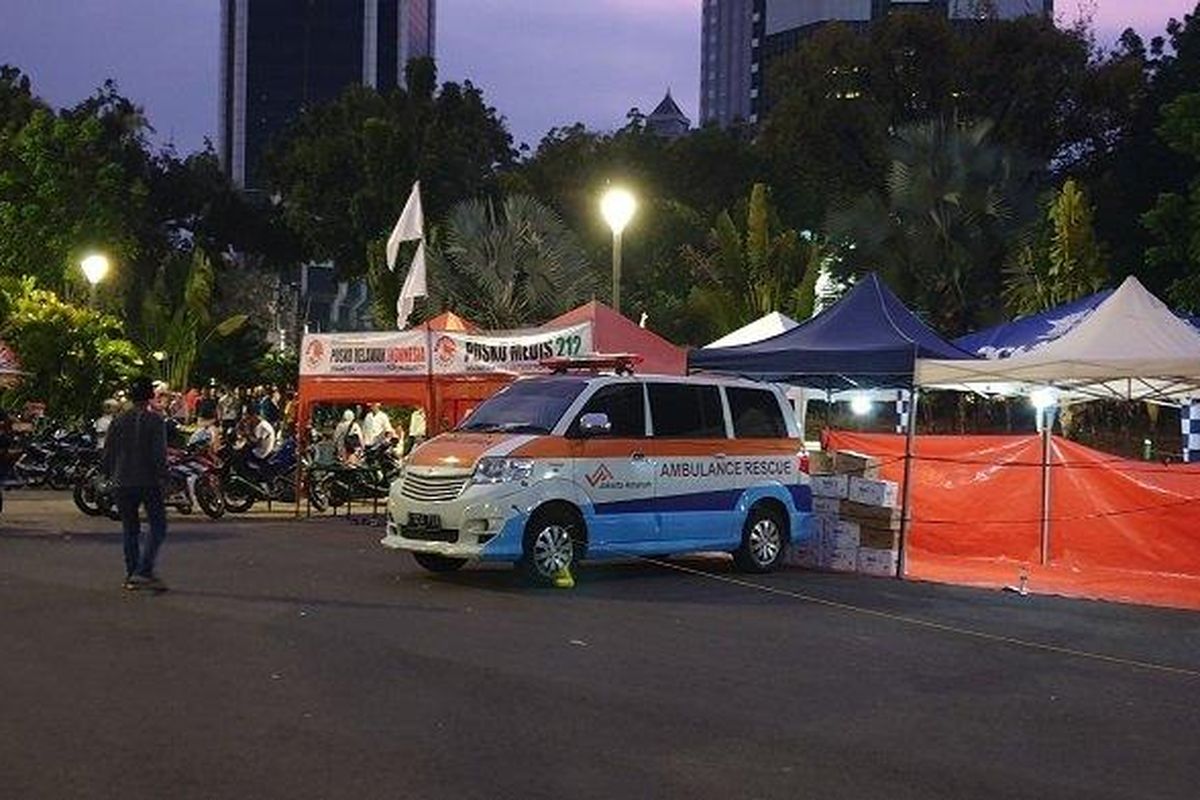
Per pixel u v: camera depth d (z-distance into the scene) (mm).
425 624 10688
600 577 14438
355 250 58250
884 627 11445
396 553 15727
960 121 50656
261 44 174000
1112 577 15461
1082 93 51938
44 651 9195
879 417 36000
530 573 13039
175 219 66500
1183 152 35438
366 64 172750
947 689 8891
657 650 9914
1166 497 15594
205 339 45906
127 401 13164
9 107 54469
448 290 34125
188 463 20031
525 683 8562
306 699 7953
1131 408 30984
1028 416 33781
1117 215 49531
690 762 6809
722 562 16047
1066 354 17031
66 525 17891
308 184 58188
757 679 8992
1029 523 16578
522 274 34250
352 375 20516
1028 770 6895
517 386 14211
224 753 6742
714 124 61938
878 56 52844
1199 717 8281
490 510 12750
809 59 55062
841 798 6270
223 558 14773
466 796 6113
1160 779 6805
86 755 6660
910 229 41375
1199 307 35000
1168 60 51438
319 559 14953
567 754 6891
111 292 47438
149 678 8414
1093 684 9242
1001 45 52188
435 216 53344
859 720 7891
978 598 13570
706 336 44219
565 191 60375
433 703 7938
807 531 15508
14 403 27703
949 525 17016
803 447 15609
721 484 14602
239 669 8742
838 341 16703
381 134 53219
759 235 35906
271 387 43281
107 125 59625
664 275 50125
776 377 17062
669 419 14273
